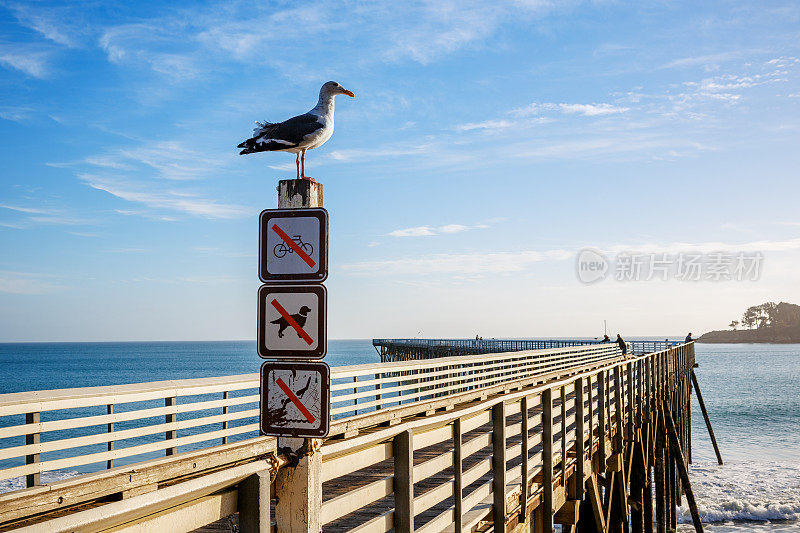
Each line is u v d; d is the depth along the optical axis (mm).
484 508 7473
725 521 29000
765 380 102250
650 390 23938
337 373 10102
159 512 3016
